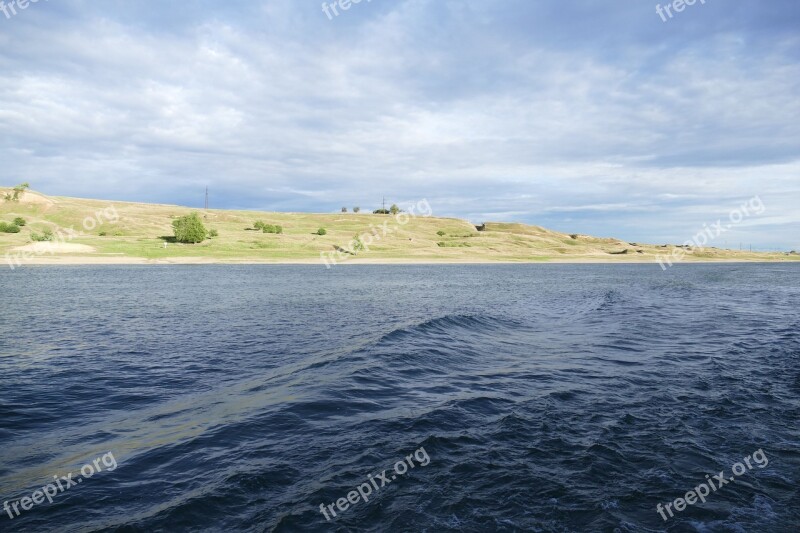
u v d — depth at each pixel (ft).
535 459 33.37
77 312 111.65
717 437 37.42
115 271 279.49
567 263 564.30
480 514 26.48
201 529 24.98
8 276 225.56
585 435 37.73
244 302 135.54
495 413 42.93
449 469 31.78
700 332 89.20
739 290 202.80
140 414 43.04
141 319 101.65
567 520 26.00
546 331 91.09
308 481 30.07
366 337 80.53
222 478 30.30
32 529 24.88
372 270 350.43
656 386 51.85
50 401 46.62
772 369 59.72
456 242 650.43
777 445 35.96
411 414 42.32
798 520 26.21
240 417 41.42
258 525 25.32
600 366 61.52
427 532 24.81
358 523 25.58
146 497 28.12
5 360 63.52
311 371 57.26
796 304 142.72
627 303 143.54
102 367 59.93
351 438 36.91
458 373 57.67
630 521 25.90
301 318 104.32
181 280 219.20
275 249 479.00
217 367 60.03
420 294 167.43
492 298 155.94
